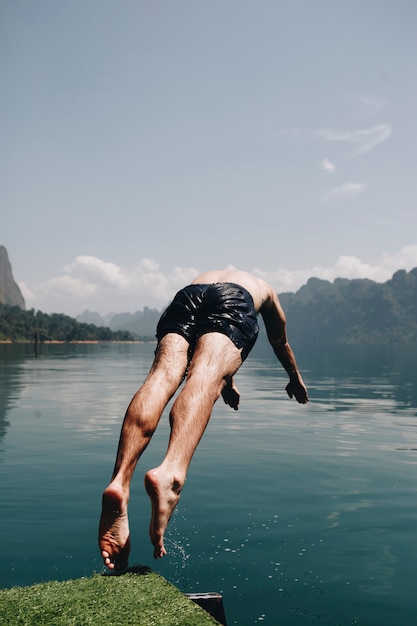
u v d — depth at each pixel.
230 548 4.43
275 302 3.12
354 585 3.71
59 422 11.21
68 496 5.96
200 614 2.06
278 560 4.17
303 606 3.39
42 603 2.16
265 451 8.52
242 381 22.89
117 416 12.07
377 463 7.67
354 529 4.91
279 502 5.78
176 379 2.36
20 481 6.58
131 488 6.46
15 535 4.75
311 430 10.58
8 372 27.81
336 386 20.75
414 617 3.26
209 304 2.57
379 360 47.56
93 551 4.39
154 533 2.01
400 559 4.21
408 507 5.59
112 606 2.12
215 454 8.30
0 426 10.69
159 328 2.62
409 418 12.22
